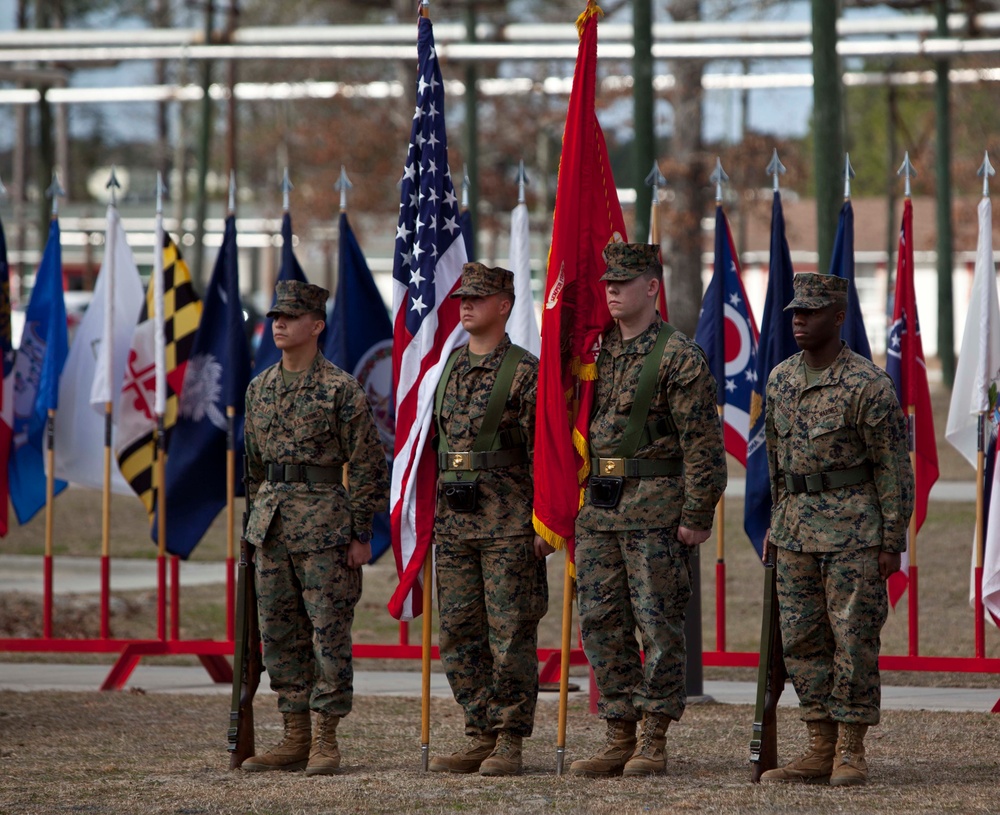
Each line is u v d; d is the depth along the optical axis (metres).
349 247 24.20
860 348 21.52
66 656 27.22
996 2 73.19
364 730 19.94
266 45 62.03
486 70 93.75
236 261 24.12
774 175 21.84
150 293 24.95
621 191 91.88
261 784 16.05
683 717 20.64
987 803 14.29
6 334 25.16
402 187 18.23
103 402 24.05
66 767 17.20
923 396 22.00
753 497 21.95
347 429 16.94
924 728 19.56
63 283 25.31
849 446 15.62
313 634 17.44
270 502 17.05
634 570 15.99
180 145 107.62
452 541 16.62
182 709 21.72
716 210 22.81
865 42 58.06
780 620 16.09
